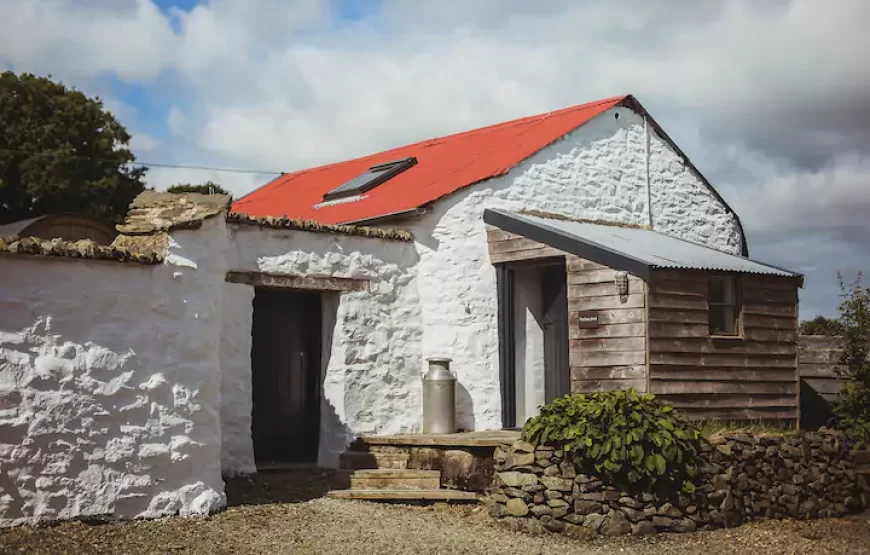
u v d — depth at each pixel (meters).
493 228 13.58
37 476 8.27
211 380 9.66
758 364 12.98
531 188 14.21
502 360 13.49
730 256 14.17
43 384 8.37
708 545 9.95
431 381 12.84
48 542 7.88
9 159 28.30
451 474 11.31
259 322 12.35
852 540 10.62
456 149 16.98
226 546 8.38
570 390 12.77
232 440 11.34
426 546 9.04
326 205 16.20
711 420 12.23
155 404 9.12
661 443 10.20
